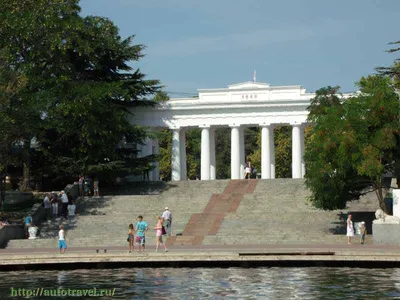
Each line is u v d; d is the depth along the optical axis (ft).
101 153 386.11
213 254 220.02
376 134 277.23
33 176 395.34
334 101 351.05
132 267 219.61
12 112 321.93
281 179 374.02
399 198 271.90
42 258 220.84
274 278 194.49
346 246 256.52
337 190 285.64
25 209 346.54
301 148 429.79
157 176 456.86
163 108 440.45
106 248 262.26
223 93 438.81
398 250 231.09
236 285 184.44
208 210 337.93
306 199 339.16
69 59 394.52
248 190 364.58
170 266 219.41
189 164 630.74
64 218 325.83
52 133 390.83
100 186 409.69
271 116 431.02
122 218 324.60
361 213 303.68
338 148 279.49
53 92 363.35
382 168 273.13
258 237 285.64
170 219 291.38
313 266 216.33
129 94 411.75
